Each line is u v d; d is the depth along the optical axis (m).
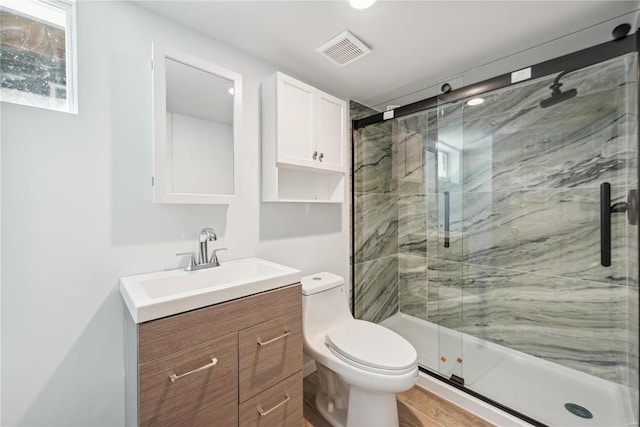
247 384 1.10
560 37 1.44
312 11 1.26
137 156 1.22
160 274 1.24
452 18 1.31
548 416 1.43
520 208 1.88
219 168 1.39
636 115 1.22
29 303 0.99
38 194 1.00
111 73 1.15
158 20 1.28
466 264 2.15
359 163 2.31
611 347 1.57
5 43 1.01
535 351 1.86
